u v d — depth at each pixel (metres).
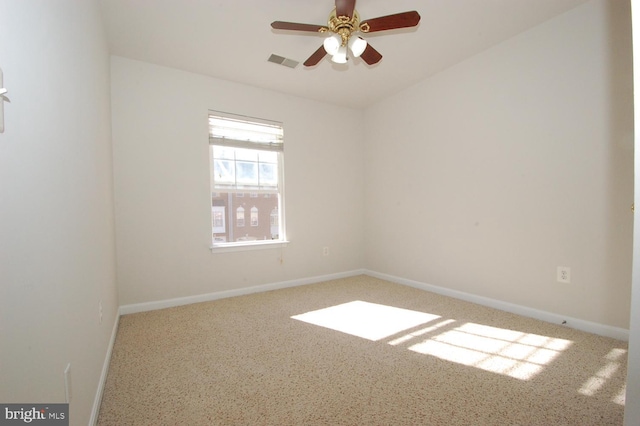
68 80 1.14
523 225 2.56
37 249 0.79
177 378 1.67
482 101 2.83
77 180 1.22
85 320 1.27
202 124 3.16
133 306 2.78
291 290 3.54
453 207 3.14
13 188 0.68
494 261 2.78
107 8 2.10
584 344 2.00
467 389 1.53
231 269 3.32
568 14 2.24
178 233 3.02
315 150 3.96
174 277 3.00
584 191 2.20
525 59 2.50
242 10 2.16
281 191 3.72
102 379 1.57
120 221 2.75
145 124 2.87
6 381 0.62
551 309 2.40
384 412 1.37
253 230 3.55
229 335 2.25
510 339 2.11
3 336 0.62
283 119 3.70
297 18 2.26
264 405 1.43
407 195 3.69
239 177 3.45
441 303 2.96
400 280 3.82
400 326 2.39
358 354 1.94
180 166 3.03
